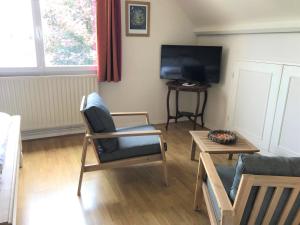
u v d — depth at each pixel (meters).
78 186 2.25
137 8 3.65
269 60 2.90
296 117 2.63
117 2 3.35
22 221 1.92
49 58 3.37
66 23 3.35
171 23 3.94
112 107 3.88
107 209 2.09
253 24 3.05
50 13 3.24
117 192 2.32
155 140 2.44
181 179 2.56
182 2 3.74
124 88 3.88
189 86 3.71
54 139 3.46
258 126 3.12
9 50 3.14
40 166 2.73
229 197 1.45
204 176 1.99
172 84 3.84
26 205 2.09
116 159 2.30
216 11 3.36
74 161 2.85
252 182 1.24
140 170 2.72
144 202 2.19
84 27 3.46
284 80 2.71
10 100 3.10
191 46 3.70
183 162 2.91
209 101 4.02
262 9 2.74
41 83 3.21
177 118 4.16
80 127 3.69
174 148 3.29
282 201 1.34
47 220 1.94
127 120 4.07
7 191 1.34
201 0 3.35
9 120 2.36
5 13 3.03
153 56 3.95
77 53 3.51
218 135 2.50
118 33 3.46
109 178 2.55
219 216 1.52
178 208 2.12
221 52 3.54
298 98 2.59
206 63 3.66
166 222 1.96
